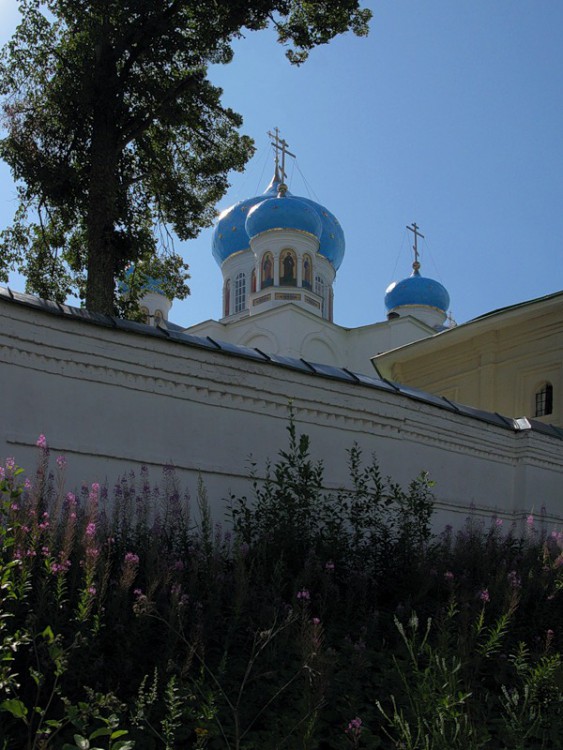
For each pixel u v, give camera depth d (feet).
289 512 22.61
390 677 15.96
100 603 13.99
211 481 25.93
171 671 14.10
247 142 57.21
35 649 12.26
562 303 52.90
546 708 15.35
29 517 15.64
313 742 12.23
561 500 41.42
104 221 47.50
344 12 50.67
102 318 24.38
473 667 16.49
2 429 21.42
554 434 41.42
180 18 48.26
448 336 59.11
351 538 24.72
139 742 12.59
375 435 31.71
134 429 24.29
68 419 22.86
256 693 14.48
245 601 16.48
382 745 13.96
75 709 11.25
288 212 132.87
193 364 25.98
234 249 147.13
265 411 27.94
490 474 37.81
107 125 48.14
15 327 22.08
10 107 49.57
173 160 56.49
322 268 142.61
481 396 57.52
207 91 51.67
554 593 20.80
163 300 141.90
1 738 11.81
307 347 123.44
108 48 47.14
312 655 13.28
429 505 26.30
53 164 49.39
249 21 48.75
